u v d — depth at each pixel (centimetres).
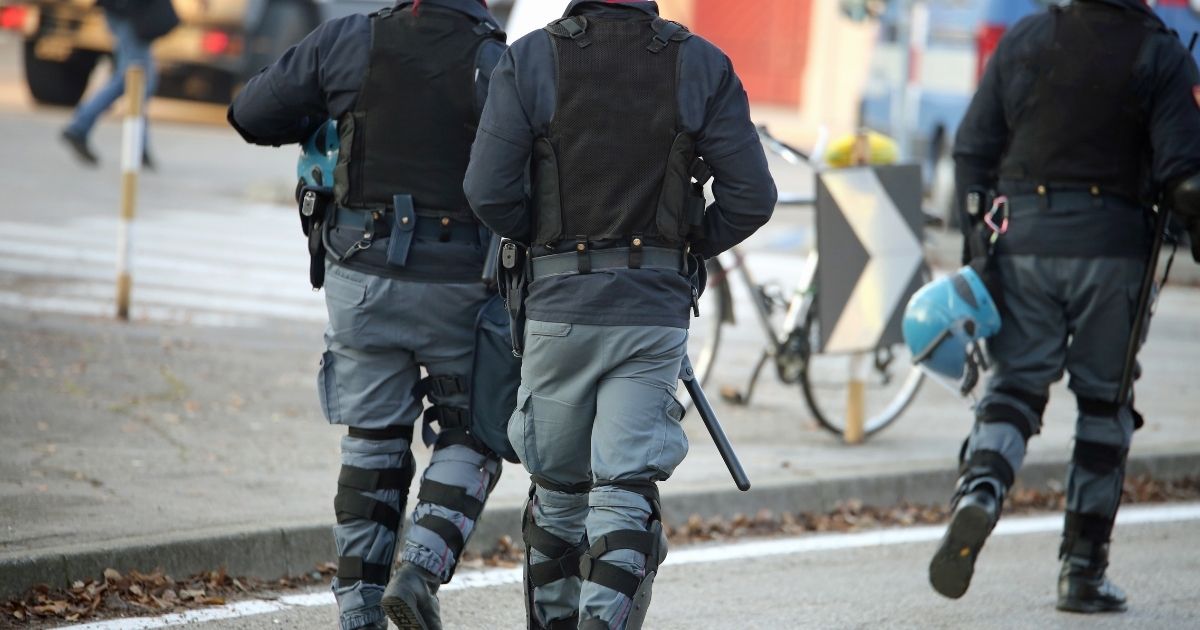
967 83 5953
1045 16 1958
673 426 1473
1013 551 2352
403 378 1612
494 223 1470
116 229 4894
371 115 1568
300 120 1630
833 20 10338
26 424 2530
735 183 1466
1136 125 1900
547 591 1572
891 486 2589
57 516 2022
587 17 1478
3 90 8681
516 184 1460
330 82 1580
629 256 1445
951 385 1986
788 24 10656
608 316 1441
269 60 7219
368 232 1567
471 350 1597
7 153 6306
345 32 1584
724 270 3064
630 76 1449
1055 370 1950
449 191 1570
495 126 1452
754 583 2127
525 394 1501
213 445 2508
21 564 1809
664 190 1445
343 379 1608
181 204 5556
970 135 2002
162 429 2586
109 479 2241
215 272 4316
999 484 1878
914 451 2836
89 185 5734
